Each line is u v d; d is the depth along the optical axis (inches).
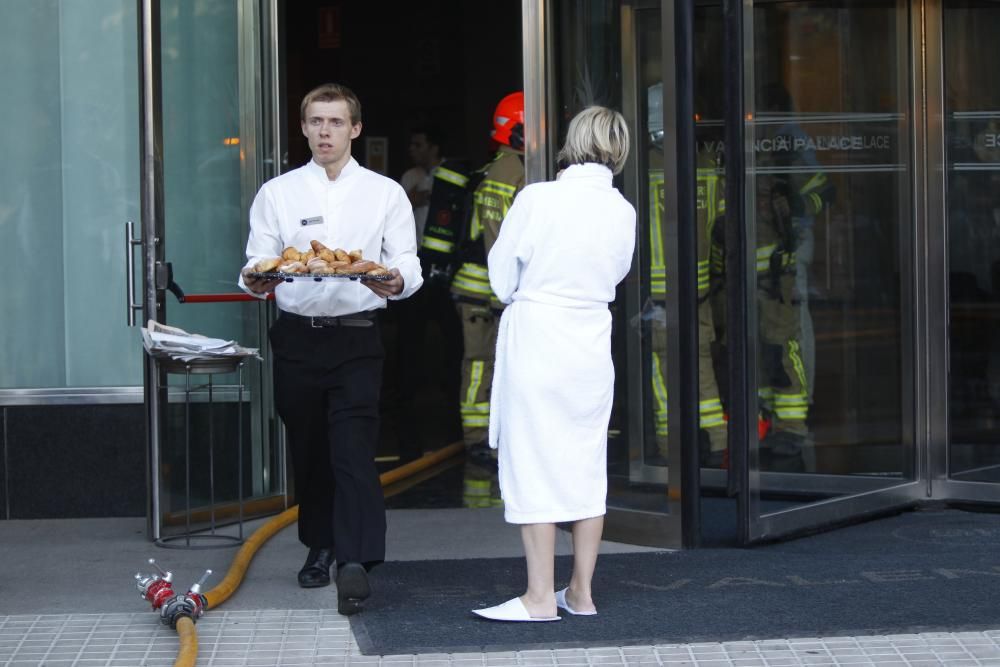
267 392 781.9
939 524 759.1
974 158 789.2
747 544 692.7
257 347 778.2
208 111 762.8
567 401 548.1
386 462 968.3
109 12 779.4
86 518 777.6
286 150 790.5
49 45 779.4
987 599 587.5
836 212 749.9
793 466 728.3
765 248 705.0
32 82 780.0
